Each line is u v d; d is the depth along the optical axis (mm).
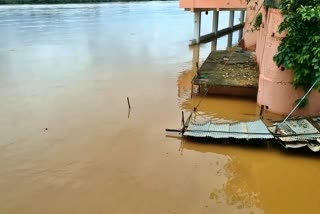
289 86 8273
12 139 7988
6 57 17484
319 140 6609
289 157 6840
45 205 5613
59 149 7461
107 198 5754
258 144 7309
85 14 39844
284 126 7289
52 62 16250
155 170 6555
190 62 16141
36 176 6453
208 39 23953
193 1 19766
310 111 8172
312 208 5473
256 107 9586
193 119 8867
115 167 6688
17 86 12336
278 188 5992
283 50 7871
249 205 5543
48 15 38438
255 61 12242
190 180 6227
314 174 6332
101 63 15891
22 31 26672
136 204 5578
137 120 8938
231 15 28516
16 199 5781
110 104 10219
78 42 21656
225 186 6047
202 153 7129
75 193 5910
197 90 11359
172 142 7641
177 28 28781
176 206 5512
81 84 12461
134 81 12758
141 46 20344
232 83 9883
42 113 9570
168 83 12438
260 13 11414
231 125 7652
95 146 7551
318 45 7223
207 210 5414
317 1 7680
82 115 9367
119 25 30109
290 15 7590
